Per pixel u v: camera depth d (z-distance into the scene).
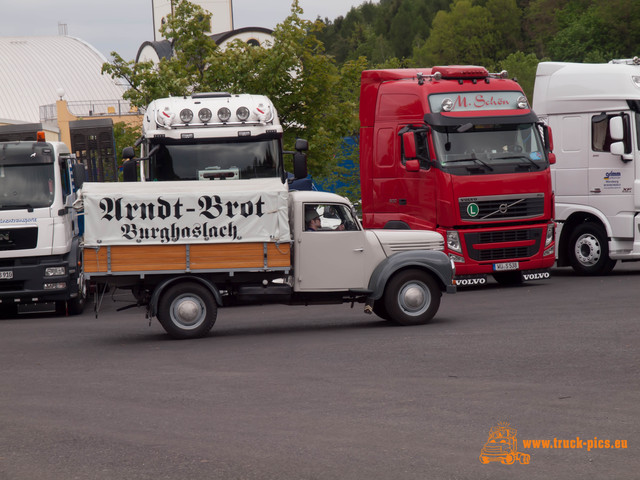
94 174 26.94
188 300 14.12
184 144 18.20
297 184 20.17
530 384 9.32
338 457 7.00
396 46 148.88
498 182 18.48
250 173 18.30
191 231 14.09
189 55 32.91
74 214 20.31
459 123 18.48
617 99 19.66
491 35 123.19
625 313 14.16
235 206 14.12
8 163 19.05
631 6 91.06
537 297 17.12
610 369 9.90
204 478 6.61
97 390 10.12
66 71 91.06
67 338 15.18
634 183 19.50
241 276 14.30
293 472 6.67
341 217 14.47
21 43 94.75
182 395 9.61
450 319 14.80
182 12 32.66
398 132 19.09
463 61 124.44
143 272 14.05
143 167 18.44
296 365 11.12
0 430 8.38
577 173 20.34
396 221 19.00
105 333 15.68
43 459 7.32
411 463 6.79
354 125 33.78
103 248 14.03
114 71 32.19
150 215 14.05
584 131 20.20
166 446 7.53
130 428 8.23
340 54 158.12
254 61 31.84
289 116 32.31
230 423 8.25
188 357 12.26
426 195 18.70
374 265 14.50
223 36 70.38
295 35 32.09
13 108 87.25
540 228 18.84
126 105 85.00
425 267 14.34
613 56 91.00
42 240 18.95
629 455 6.82
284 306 18.70
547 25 113.69
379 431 7.74
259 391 9.63
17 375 11.43
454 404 8.59
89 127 27.05
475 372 10.09
